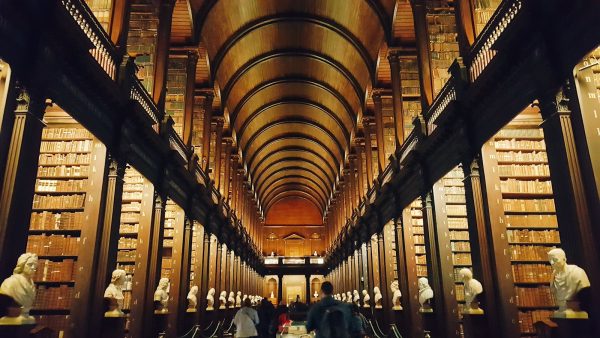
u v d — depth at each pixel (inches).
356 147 989.8
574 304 212.7
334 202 1551.4
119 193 351.9
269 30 855.7
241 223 1165.7
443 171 416.5
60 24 245.6
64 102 275.6
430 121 454.0
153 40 497.7
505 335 299.9
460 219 443.5
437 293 425.7
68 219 346.9
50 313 319.6
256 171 1589.6
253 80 1027.9
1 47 217.3
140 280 414.9
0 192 220.2
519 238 349.4
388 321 629.3
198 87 768.9
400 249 561.3
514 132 378.9
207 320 684.1
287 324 721.0
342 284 1238.9
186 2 583.8
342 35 796.6
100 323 313.6
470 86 335.0
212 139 869.2
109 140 345.4
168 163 472.7
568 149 226.7
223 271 854.5
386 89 756.6
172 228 565.6
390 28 637.9
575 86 230.1
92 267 317.7
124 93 349.7
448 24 507.8
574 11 221.8
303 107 1250.0
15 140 227.9
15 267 220.5
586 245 213.3
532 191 363.3
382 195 630.5
